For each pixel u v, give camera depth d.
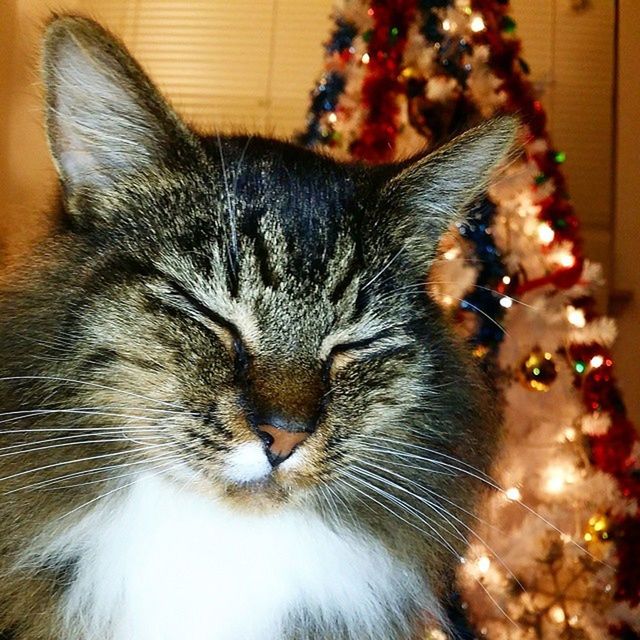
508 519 0.49
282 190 0.34
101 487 0.33
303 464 0.33
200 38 0.75
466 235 0.48
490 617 0.49
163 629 0.34
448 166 0.37
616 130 0.71
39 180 0.57
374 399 0.35
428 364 0.37
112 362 0.32
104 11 0.75
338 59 0.50
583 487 0.48
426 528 0.36
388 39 0.49
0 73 0.62
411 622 0.37
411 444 0.36
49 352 0.33
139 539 0.33
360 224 0.35
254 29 0.75
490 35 0.50
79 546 0.33
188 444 0.33
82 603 0.33
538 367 0.50
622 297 0.68
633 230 0.70
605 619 0.48
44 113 0.33
